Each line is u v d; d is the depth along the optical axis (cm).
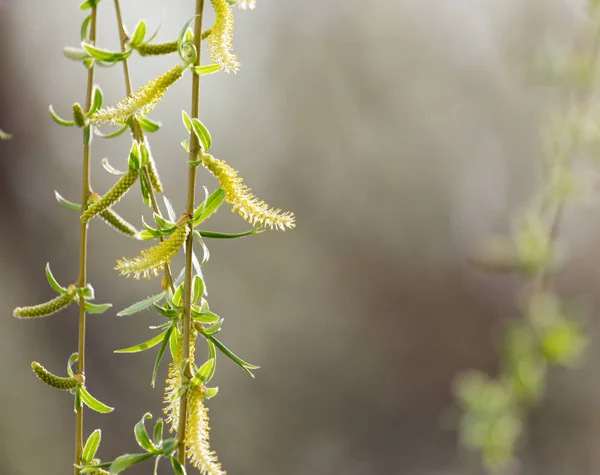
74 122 92
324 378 299
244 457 270
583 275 304
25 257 256
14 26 264
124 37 91
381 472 296
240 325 284
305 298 303
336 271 312
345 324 309
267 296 292
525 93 306
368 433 303
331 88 315
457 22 314
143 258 89
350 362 307
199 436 89
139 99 89
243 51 301
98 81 245
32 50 264
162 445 89
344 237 317
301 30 311
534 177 314
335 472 285
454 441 308
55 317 250
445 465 303
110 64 92
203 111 280
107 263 258
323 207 314
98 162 255
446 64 317
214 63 89
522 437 247
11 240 256
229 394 274
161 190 92
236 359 90
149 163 91
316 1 310
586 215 298
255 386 282
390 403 310
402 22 316
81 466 91
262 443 275
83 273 91
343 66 315
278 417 284
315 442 290
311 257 306
